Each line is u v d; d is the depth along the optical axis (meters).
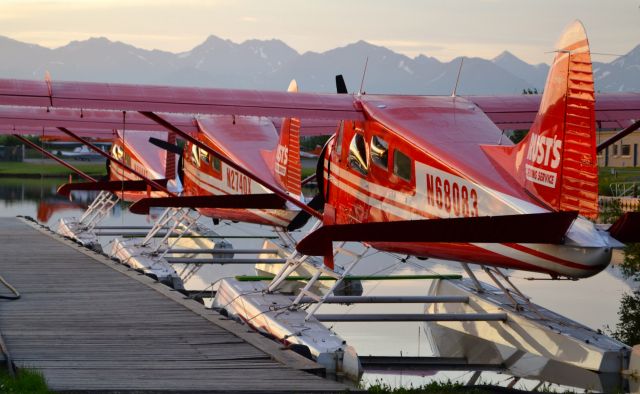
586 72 18.28
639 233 18.61
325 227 20.92
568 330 25.48
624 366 23.83
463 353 26.83
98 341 22.17
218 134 38.88
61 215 73.62
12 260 37.84
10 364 19.17
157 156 50.88
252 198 31.66
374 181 24.77
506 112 27.09
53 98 23.41
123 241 46.56
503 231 18.59
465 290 29.59
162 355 20.89
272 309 27.47
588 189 18.31
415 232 19.48
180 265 49.69
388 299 27.84
